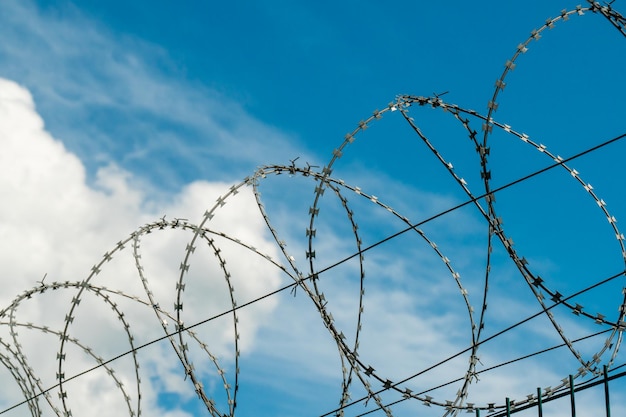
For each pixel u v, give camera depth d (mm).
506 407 11375
